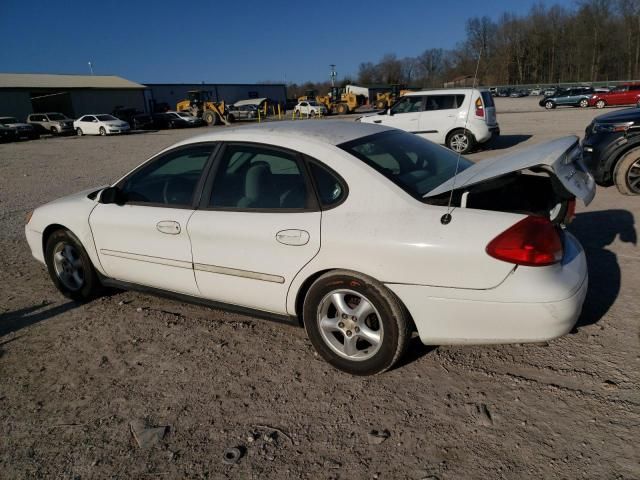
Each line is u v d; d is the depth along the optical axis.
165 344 3.53
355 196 2.88
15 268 5.37
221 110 40.28
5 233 6.99
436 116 12.77
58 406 2.90
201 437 2.57
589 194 2.76
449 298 2.63
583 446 2.32
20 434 2.68
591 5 70.69
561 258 2.60
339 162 2.96
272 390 2.92
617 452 2.27
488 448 2.36
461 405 2.68
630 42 69.88
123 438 2.60
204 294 3.52
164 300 4.30
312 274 2.98
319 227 2.90
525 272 2.49
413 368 3.04
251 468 2.35
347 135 3.29
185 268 3.51
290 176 3.11
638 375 2.80
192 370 3.19
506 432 2.46
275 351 3.35
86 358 3.42
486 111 12.45
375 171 2.90
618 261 4.44
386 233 2.71
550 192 3.18
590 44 70.12
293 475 2.29
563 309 2.52
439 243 2.58
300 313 3.20
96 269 4.13
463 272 2.56
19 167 16.12
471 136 12.52
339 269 2.88
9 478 2.37
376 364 2.89
